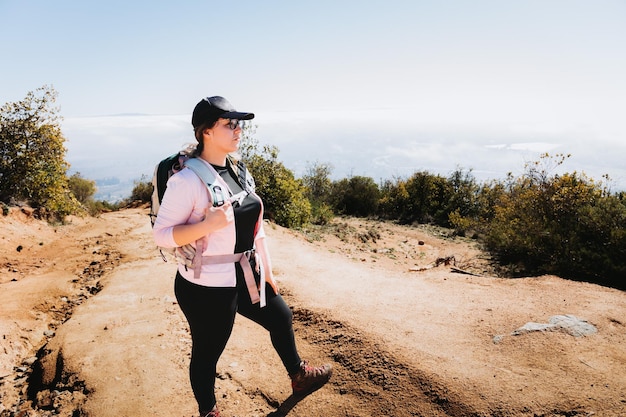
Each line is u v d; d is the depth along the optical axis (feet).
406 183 75.92
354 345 10.64
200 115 6.41
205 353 7.09
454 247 44.47
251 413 8.84
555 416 7.39
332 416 8.34
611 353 9.19
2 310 15.25
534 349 9.64
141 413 8.90
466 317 12.07
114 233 34.68
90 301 16.24
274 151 46.62
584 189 25.63
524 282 15.15
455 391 8.28
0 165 38.75
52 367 11.23
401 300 14.06
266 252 7.66
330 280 17.06
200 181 6.29
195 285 6.62
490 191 60.39
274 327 7.79
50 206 39.73
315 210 57.11
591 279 19.52
